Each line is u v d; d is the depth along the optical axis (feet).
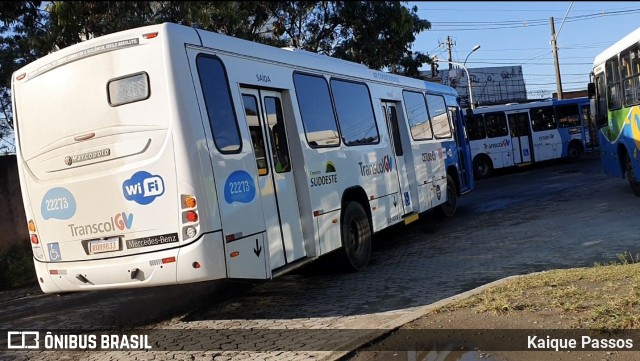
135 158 18.22
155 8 31.78
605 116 46.21
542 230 33.76
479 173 82.12
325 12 49.11
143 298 26.58
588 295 17.63
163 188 17.92
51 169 19.58
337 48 49.96
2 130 48.19
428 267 27.50
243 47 21.74
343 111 28.60
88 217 19.01
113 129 18.52
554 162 96.94
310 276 27.91
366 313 20.30
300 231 23.71
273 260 21.17
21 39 37.01
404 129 36.04
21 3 29.19
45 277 19.97
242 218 19.43
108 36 18.80
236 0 37.17
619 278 19.15
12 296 30.81
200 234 17.69
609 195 44.62
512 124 85.51
